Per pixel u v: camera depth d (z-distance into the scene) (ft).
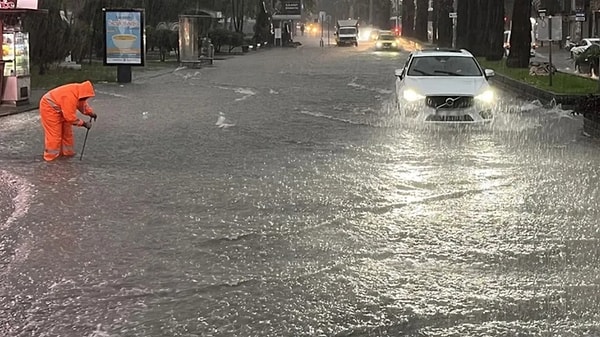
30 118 65.41
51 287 22.81
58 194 35.42
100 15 163.53
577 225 29.96
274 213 31.83
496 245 27.22
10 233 28.73
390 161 44.04
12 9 70.28
